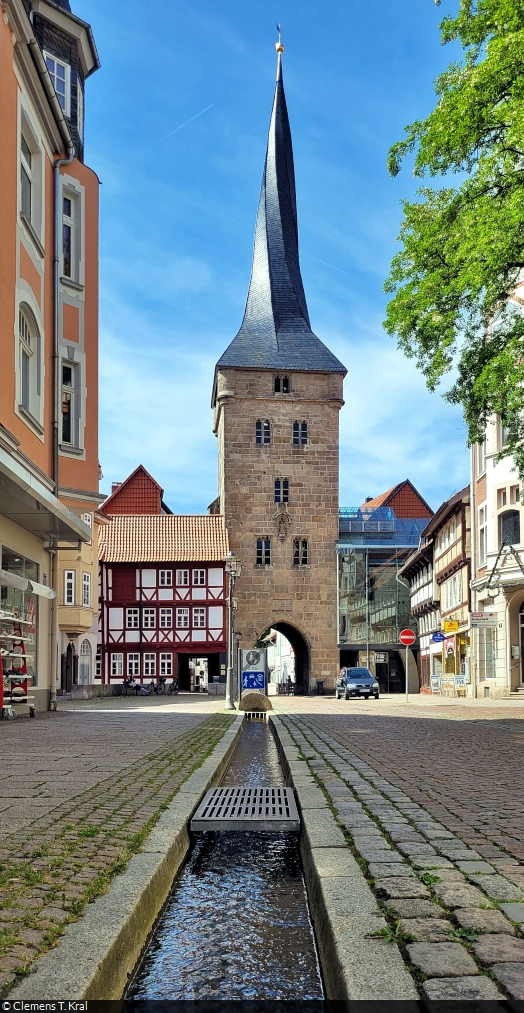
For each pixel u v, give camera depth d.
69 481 21.66
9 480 15.50
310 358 68.31
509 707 29.14
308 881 5.48
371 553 66.00
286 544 65.56
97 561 55.22
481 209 16.31
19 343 18.59
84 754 11.05
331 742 14.30
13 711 18.64
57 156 21.80
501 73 15.91
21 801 7.16
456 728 18.09
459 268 16.95
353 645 64.94
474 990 3.09
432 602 53.19
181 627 61.31
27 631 20.67
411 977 3.22
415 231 18.05
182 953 4.25
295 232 75.94
